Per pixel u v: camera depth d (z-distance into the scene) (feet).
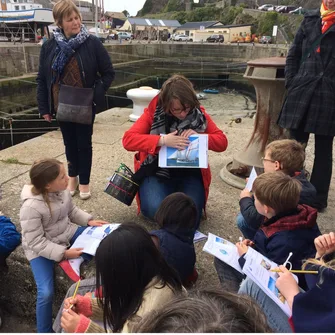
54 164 7.32
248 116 24.34
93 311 5.76
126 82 85.92
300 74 9.91
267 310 5.60
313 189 7.67
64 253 7.43
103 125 21.11
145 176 9.50
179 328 2.42
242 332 2.50
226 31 177.06
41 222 7.45
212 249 6.71
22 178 13.10
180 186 9.39
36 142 17.66
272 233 6.36
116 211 10.77
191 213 6.73
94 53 10.16
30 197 7.39
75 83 10.14
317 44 9.53
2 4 183.01
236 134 18.95
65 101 10.05
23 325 8.62
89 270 7.54
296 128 9.92
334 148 17.15
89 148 10.94
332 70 9.50
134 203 11.29
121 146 17.08
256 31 176.24
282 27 150.92
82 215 8.56
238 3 254.47
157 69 105.50
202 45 124.77
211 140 9.12
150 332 2.60
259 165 12.16
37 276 7.30
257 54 119.34
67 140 10.91
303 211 6.30
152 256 4.71
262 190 6.33
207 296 2.85
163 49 116.67
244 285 6.09
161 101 8.75
